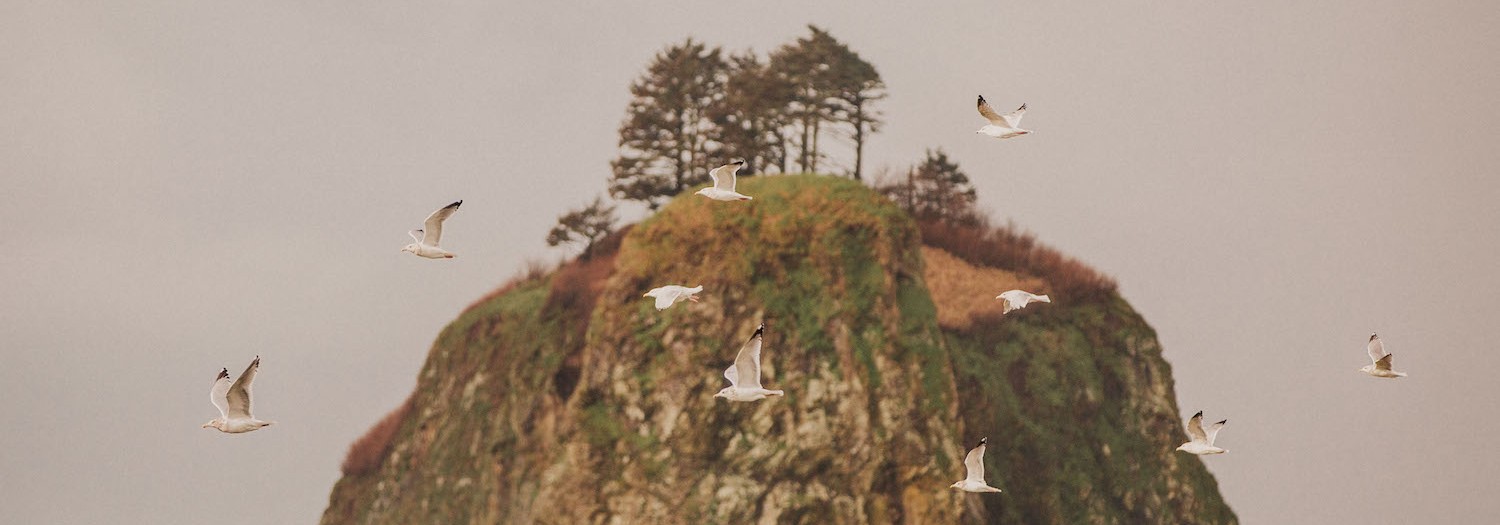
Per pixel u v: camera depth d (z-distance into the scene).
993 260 94.62
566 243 97.25
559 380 76.12
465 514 78.94
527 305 86.94
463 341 88.88
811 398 70.81
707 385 70.94
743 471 69.56
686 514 68.88
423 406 88.12
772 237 74.31
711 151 103.19
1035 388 84.94
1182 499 84.88
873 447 70.38
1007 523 77.44
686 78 104.50
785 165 106.31
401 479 85.62
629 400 71.12
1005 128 40.00
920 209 102.50
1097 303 90.69
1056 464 81.62
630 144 103.81
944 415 72.44
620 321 72.62
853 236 75.38
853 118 107.50
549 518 70.00
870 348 72.62
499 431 79.62
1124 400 86.81
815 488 69.50
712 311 72.38
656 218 75.19
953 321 87.88
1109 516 81.62
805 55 106.38
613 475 69.94
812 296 73.25
